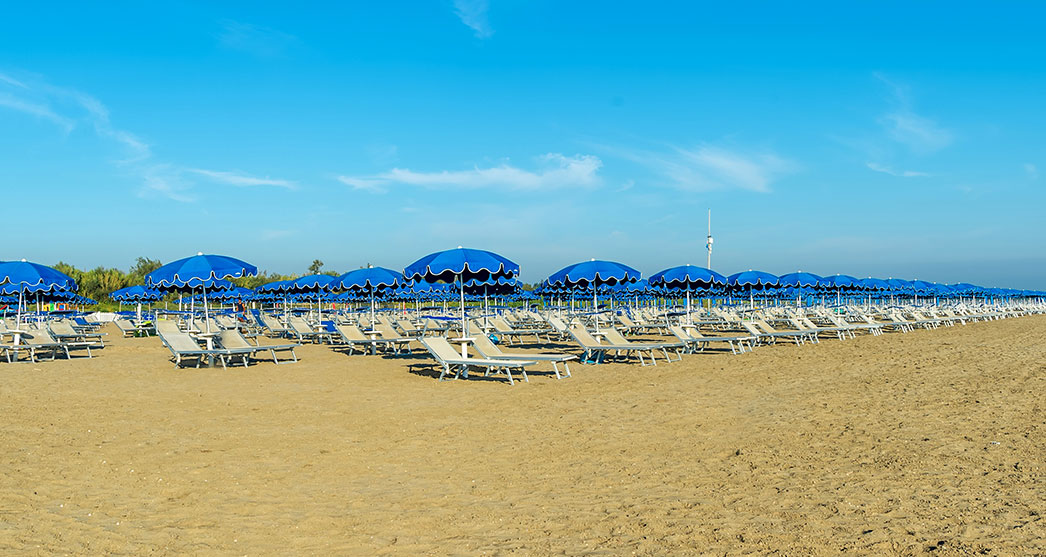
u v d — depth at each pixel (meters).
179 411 7.59
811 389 8.59
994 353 12.46
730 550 3.52
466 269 11.12
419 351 14.46
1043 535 3.61
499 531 3.88
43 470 5.11
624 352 13.66
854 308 32.44
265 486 4.79
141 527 3.95
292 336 19.39
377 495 4.58
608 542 3.68
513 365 9.44
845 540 3.61
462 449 5.86
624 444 5.93
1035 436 5.77
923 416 6.70
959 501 4.20
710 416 7.03
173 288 16.91
